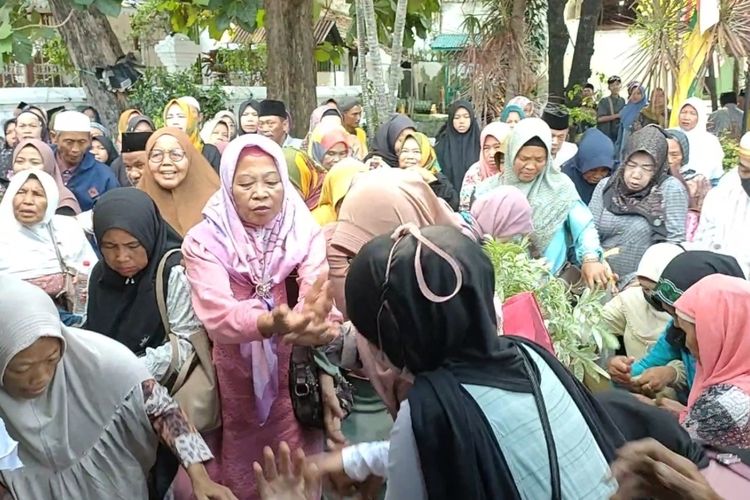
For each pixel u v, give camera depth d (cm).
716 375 224
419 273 144
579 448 141
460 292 145
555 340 267
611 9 1675
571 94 1310
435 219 259
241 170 238
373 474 181
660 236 393
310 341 224
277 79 752
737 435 213
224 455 250
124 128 684
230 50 1257
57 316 199
